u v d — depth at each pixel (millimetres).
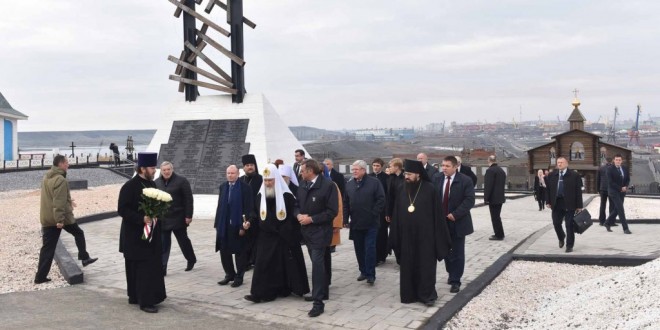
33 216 16078
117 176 33562
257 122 16969
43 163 35750
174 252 10961
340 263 9750
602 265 8953
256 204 7449
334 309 6762
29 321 6230
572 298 6566
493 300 7082
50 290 7770
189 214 8984
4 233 12938
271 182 7266
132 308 6836
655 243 10797
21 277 8547
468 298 7023
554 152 40250
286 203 7266
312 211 6828
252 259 8578
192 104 17938
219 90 17219
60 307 6855
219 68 17344
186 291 7750
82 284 8164
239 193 8039
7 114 38938
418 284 6953
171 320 6340
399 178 8852
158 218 6781
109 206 18719
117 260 9992
